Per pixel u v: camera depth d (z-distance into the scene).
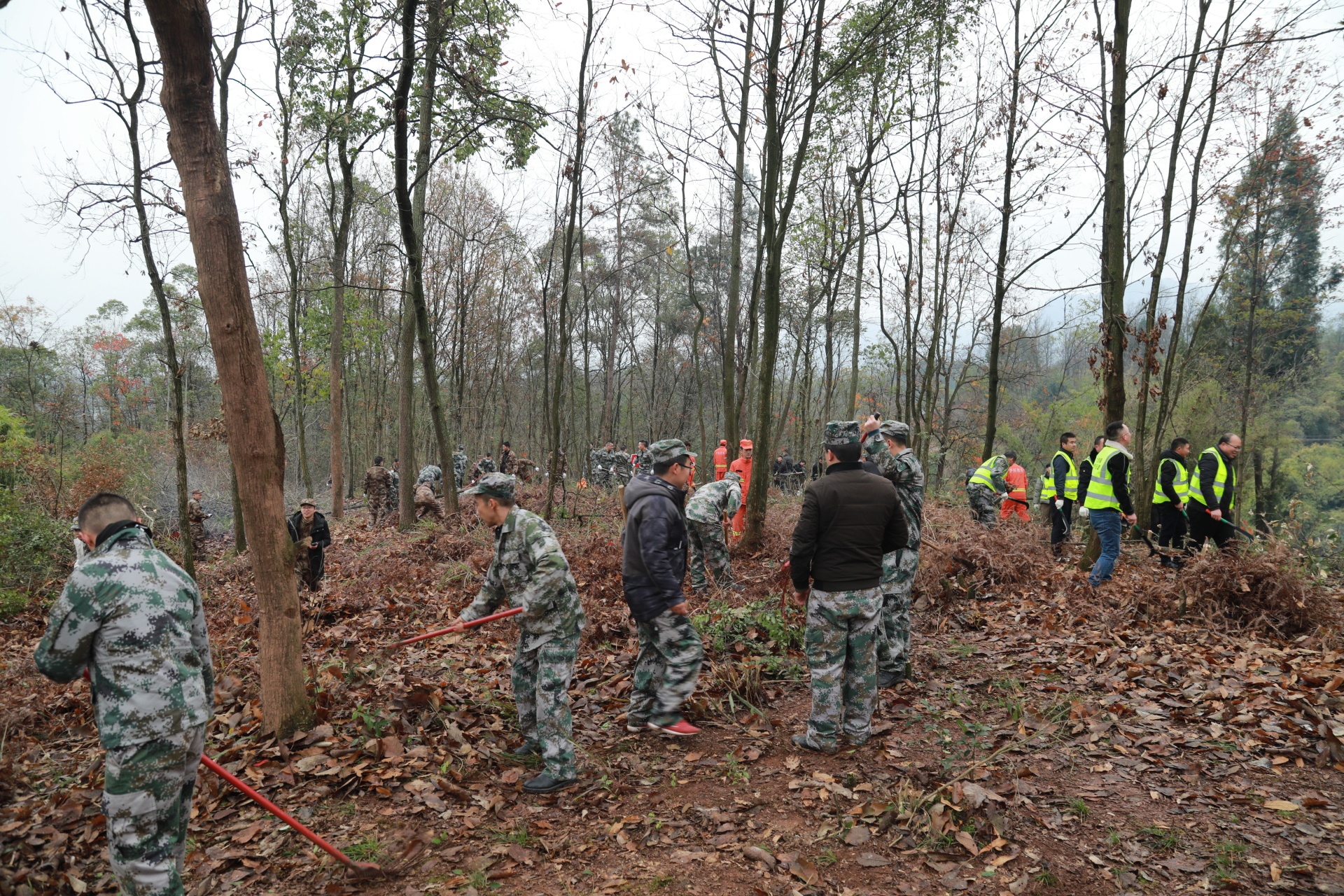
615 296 28.94
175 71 3.93
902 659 5.35
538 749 4.39
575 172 11.14
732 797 3.91
